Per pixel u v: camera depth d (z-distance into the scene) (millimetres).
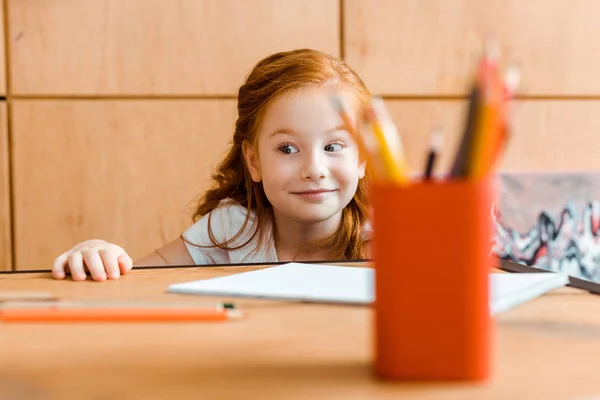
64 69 1593
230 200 1161
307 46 1670
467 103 331
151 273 640
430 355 328
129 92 1619
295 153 960
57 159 1611
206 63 1639
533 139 1817
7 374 342
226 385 325
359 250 1104
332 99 366
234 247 1123
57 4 1576
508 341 391
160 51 1621
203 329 419
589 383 322
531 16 1787
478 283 327
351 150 965
